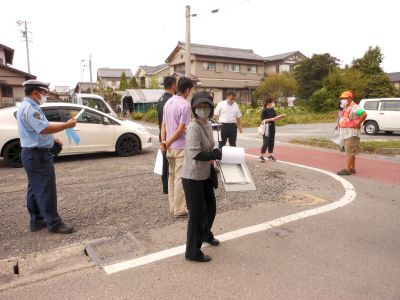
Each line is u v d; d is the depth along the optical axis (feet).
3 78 84.94
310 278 10.12
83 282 10.01
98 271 10.61
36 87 12.51
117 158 30.19
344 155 31.60
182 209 14.98
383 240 12.71
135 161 28.71
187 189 10.81
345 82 103.81
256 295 9.32
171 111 14.35
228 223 14.42
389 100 50.78
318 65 128.77
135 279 10.14
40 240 12.85
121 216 15.29
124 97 113.29
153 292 9.48
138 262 11.12
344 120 23.32
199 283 9.91
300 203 17.06
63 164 27.45
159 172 18.11
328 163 27.78
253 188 12.18
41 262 11.19
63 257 11.52
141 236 13.14
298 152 33.45
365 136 49.85
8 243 12.60
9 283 9.94
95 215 15.40
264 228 13.88
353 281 9.94
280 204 16.90
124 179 22.08
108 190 19.40
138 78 193.47
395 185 20.57
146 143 32.35
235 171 12.33
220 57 129.39
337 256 11.46
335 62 131.03
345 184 20.80
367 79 119.14
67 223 14.46
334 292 9.42
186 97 14.53
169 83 16.49
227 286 9.75
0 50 98.78
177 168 14.60
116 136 30.48
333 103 95.61
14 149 26.81
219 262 11.12
